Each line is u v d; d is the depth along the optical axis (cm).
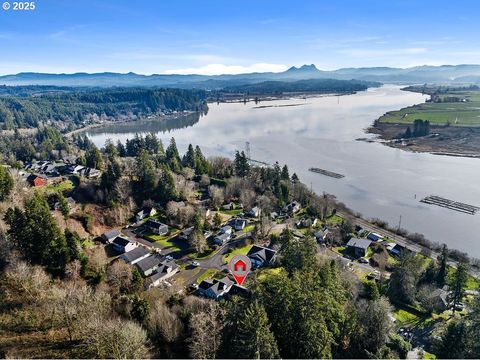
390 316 8012
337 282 7156
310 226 13188
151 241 11644
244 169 17575
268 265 10325
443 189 17675
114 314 6706
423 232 13425
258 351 4962
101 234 11519
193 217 12656
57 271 8238
